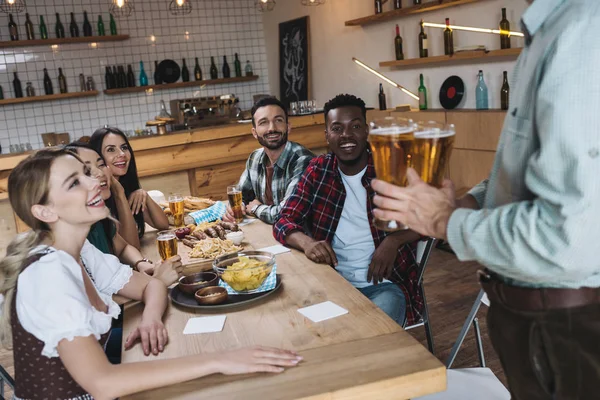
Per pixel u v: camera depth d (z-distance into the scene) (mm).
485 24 4328
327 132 2348
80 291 1359
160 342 1423
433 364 1207
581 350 946
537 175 863
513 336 1020
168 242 2105
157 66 6633
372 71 5617
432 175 970
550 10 925
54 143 5660
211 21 6988
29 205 1423
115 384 1230
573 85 820
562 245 823
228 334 1447
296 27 6637
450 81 4703
